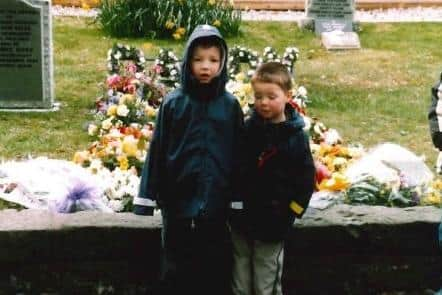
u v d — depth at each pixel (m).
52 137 6.69
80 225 4.01
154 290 4.14
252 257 3.87
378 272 4.25
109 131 5.76
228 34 11.52
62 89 8.34
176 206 3.74
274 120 3.68
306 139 3.70
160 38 11.22
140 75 6.89
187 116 3.67
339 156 5.14
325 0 12.16
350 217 4.20
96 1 12.15
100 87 8.32
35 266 4.04
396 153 5.03
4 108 7.55
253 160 3.72
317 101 8.18
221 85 3.70
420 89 8.90
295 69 9.74
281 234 3.77
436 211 4.30
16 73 7.52
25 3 7.39
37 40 7.49
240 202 3.77
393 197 4.56
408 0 14.33
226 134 3.69
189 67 3.65
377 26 12.57
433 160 6.46
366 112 7.84
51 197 4.46
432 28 12.46
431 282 4.29
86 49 10.34
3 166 4.93
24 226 3.98
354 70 9.80
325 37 11.24
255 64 7.64
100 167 4.77
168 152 3.70
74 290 4.09
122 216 4.14
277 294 3.90
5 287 4.04
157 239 4.05
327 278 4.23
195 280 3.97
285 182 3.71
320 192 4.44
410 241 4.20
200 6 11.45
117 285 4.11
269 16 13.40
